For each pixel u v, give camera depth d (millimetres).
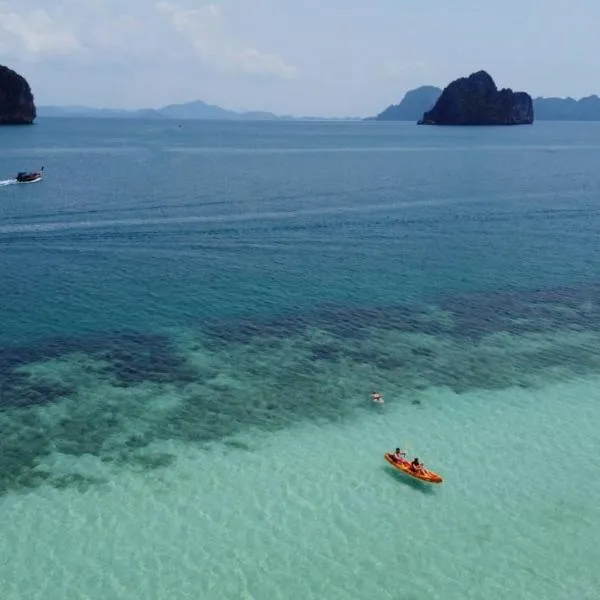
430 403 38406
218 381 39844
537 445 34594
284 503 29172
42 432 33844
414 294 56188
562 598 24656
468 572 25703
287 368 41844
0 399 36656
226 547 26344
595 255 70312
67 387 38281
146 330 46500
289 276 59562
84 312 49188
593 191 111000
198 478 30688
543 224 84500
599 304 55281
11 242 66688
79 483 30000
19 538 26359
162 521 27688
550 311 53344
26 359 41406
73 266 59906
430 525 28203
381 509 29047
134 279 57031
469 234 77938
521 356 45031
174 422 35312
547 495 30531
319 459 32562
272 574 25094
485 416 37250
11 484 29719
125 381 39344
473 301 55031
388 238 74562
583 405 38875
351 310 51906
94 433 34000
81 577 24531
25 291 52969
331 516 28438
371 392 39375
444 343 46594
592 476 32094
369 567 25703
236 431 34750
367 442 34219
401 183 113688
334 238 73500
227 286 56188
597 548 27281
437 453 33562
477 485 31078
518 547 27156
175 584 24391
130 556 25656
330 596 24219
